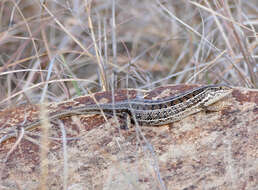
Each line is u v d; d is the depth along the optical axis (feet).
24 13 35.55
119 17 40.11
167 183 18.19
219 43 36.63
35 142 21.52
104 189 18.35
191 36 34.27
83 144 22.03
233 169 18.33
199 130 21.91
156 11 41.91
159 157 20.12
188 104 22.99
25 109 26.48
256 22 31.27
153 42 41.68
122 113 24.27
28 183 19.42
